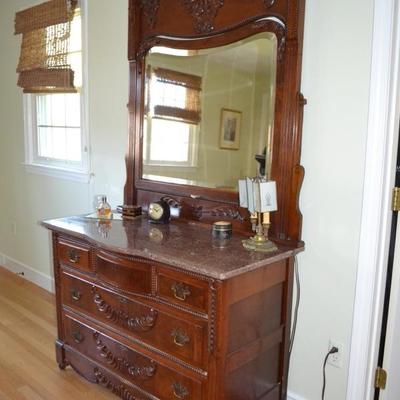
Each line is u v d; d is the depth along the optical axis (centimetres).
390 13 153
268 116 182
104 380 206
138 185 239
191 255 162
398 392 191
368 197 165
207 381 158
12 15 345
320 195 179
